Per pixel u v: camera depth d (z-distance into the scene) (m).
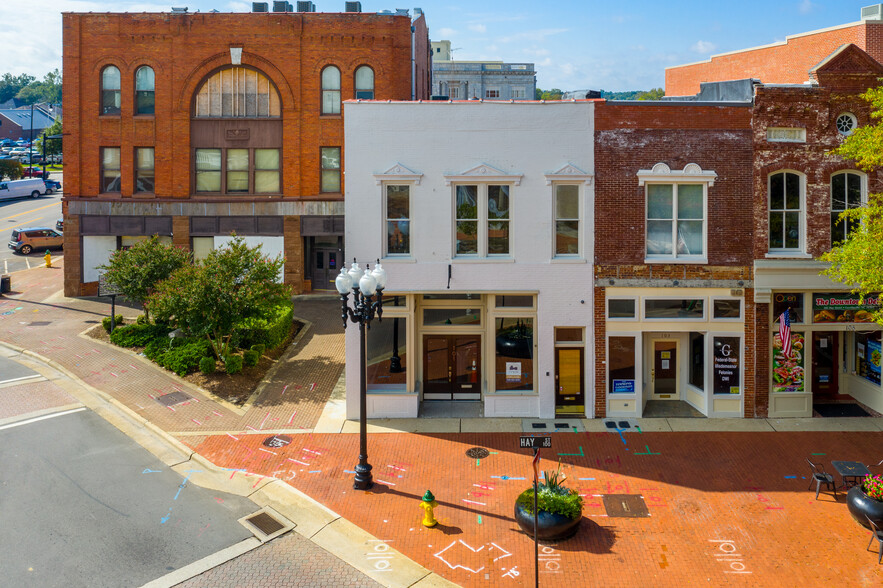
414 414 19.70
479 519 14.14
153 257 25.05
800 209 19.52
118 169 32.91
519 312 19.80
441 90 75.50
